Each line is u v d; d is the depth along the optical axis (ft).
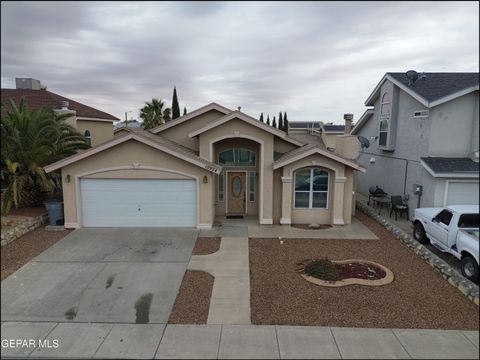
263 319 22.90
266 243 38.63
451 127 32.78
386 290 26.78
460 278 27.45
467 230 30.30
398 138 48.21
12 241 38.50
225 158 50.57
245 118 44.52
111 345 20.26
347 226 45.83
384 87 53.42
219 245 37.83
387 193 52.54
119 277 29.60
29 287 27.76
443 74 48.70
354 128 72.02
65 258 33.78
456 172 30.99
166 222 44.70
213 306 24.66
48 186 46.16
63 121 55.21
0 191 47.06
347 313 23.50
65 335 21.27
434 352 19.40
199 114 51.08
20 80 71.51
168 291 27.07
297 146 51.21
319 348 19.76
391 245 37.91
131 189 44.04
